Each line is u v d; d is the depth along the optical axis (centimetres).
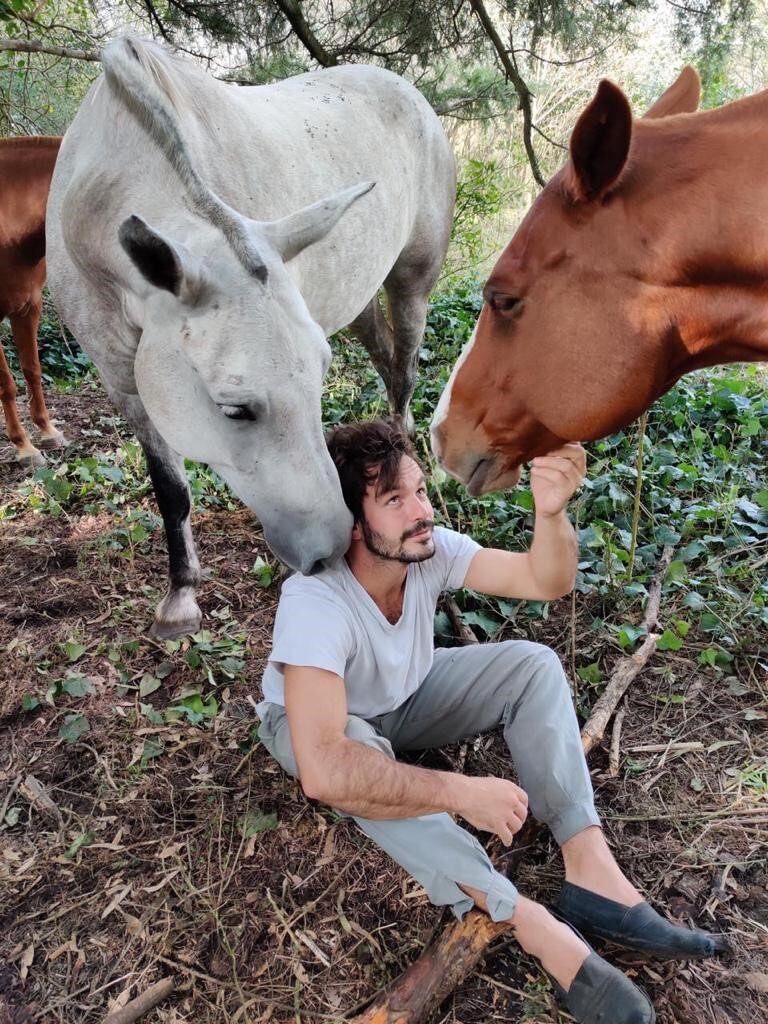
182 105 189
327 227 175
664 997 147
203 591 271
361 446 152
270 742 171
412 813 140
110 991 152
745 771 194
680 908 164
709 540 278
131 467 352
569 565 169
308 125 255
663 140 131
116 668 236
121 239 148
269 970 154
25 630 252
